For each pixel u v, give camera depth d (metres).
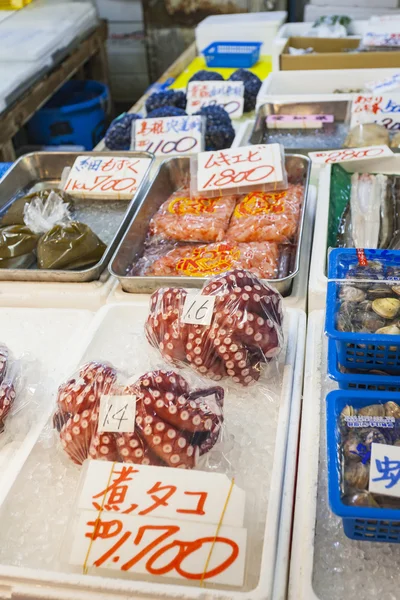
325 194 1.98
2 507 1.12
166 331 1.34
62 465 1.22
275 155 2.06
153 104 2.89
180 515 1.02
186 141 2.46
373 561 1.02
